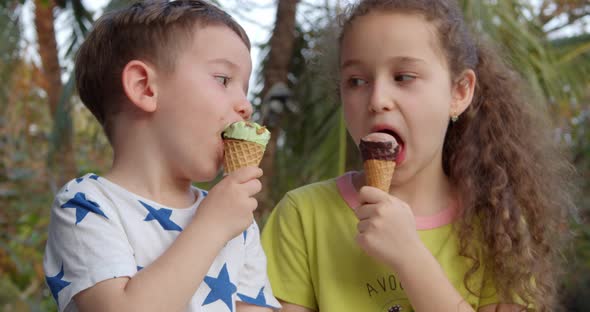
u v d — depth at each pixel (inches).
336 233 70.1
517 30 144.7
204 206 56.0
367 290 67.7
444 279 61.6
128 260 53.4
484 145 74.9
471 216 70.2
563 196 80.6
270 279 70.5
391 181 67.4
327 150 142.9
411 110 63.9
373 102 63.8
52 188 211.2
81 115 227.5
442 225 70.0
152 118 58.3
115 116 60.5
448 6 68.1
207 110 57.2
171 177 59.6
